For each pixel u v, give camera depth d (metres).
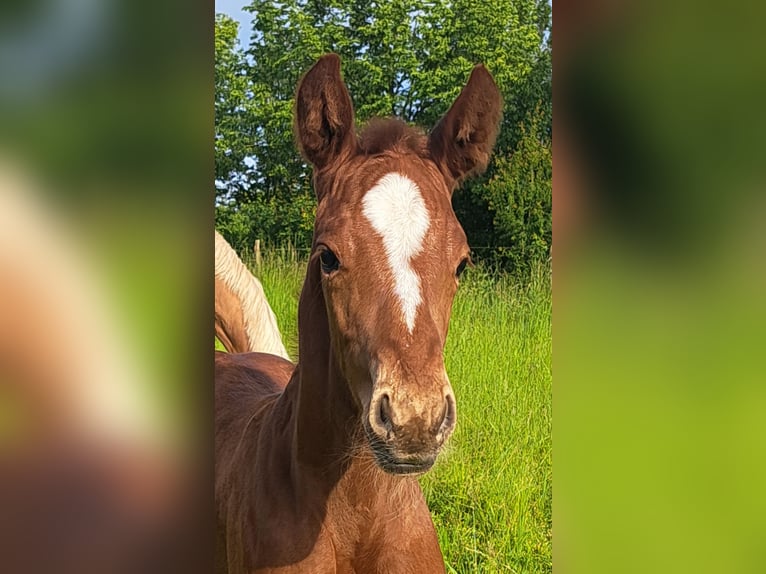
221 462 2.71
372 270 1.87
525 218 10.53
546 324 6.01
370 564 2.20
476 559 3.46
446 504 3.84
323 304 2.16
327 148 2.20
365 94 17.34
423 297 1.84
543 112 12.68
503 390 4.80
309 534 2.18
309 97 2.17
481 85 2.20
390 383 1.76
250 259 9.34
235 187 16.16
